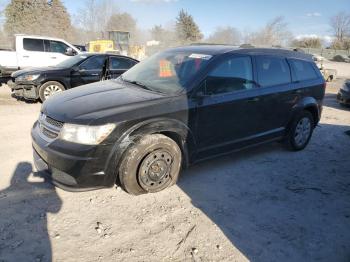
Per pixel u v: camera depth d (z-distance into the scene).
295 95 5.47
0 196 3.79
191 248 3.13
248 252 3.12
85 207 3.67
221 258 3.03
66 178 3.59
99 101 3.92
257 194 4.22
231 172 4.82
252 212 3.79
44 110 4.04
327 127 7.80
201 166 4.97
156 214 3.62
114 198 3.88
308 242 3.32
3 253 2.90
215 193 4.17
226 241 3.26
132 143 3.68
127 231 3.31
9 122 6.88
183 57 4.75
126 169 3.72
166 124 3.89
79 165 3.45
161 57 5.06
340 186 4.60
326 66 31.94
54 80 9.01
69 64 9.47
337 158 5.67
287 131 5.61
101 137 3.49
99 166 3.53
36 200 3.75
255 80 4.90
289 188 4.44
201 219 3.59
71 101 4.00
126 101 3.89
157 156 3.91
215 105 4.36
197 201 3.95
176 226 3.44
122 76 5.06
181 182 4.41
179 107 4.02
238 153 5.59
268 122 5.18
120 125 3.59
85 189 3.60
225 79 4.53
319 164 5.35
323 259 3.09
